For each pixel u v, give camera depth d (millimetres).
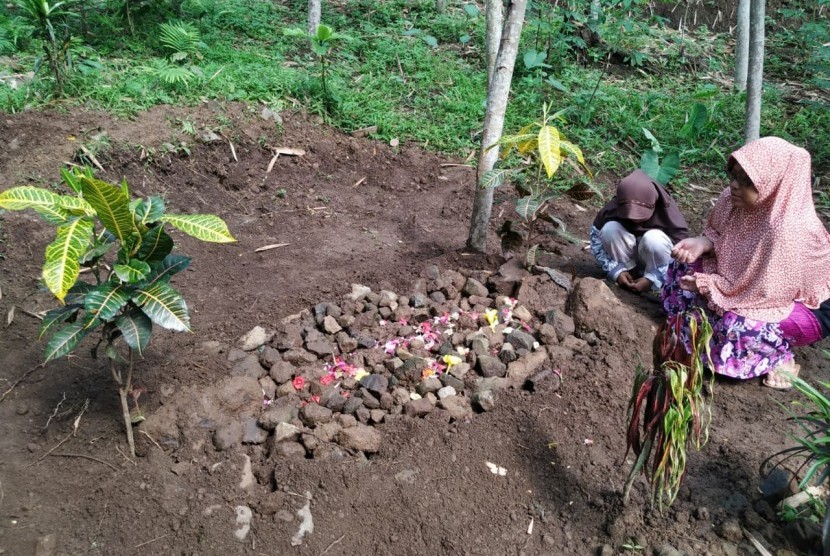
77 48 6855
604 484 3164
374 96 7328
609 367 3805
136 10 7914
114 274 2906
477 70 8312
